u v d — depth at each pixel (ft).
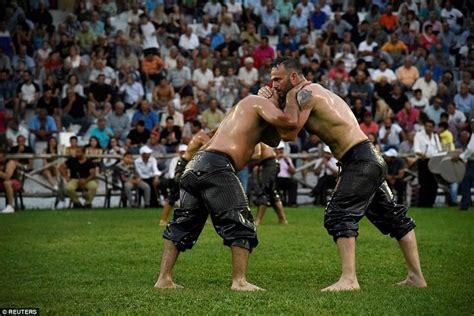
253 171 98.43
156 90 114.11
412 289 38.42
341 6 142.10
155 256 52.47
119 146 105.09
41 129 106.73
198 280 42.24
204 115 109.29
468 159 93.76
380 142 108.47
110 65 119.65
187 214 38.81
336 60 124.57
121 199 98.73
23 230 69.87
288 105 37.88
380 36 131.54
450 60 132.26
